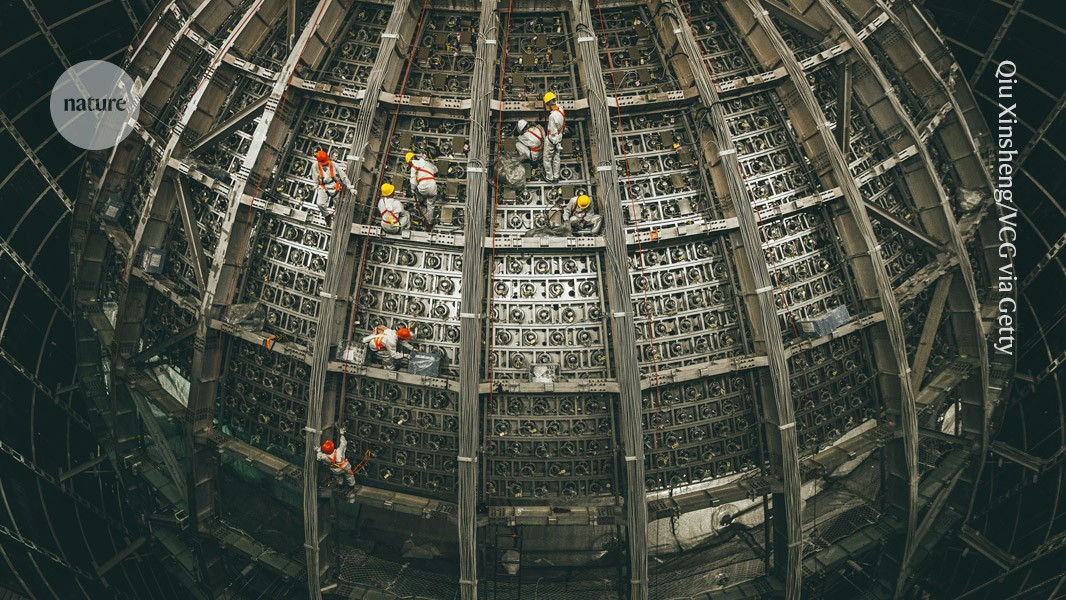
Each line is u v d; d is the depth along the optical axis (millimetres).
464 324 18625
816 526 23328
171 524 25031
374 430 21203
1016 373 26922
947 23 27578
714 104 18625
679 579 22812
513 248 19359
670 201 19672
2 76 24797
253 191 19812
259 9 19938
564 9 19594
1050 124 25016
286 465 21344
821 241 20547
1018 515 24828
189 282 21672
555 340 19875
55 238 27719
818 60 19672
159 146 21172
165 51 20984
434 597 22031
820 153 19578
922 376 21875
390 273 20125
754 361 19703
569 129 19703
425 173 19094
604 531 23219
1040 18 24516
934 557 26781
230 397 22109
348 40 20109
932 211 20859
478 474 20812
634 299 19828
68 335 28500
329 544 22312
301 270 20391
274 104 19125
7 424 23781
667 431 20625
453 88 19734
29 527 22391
